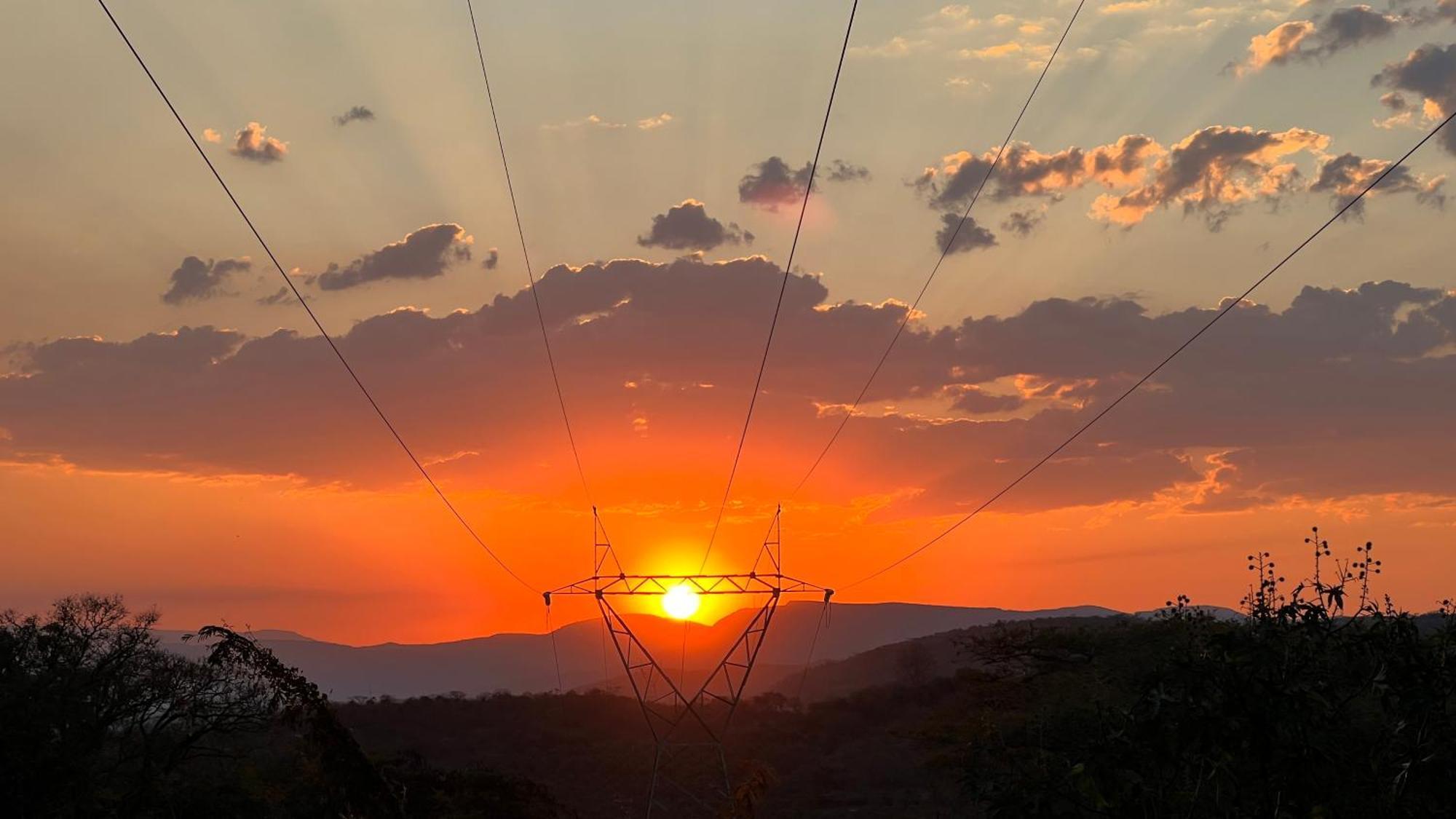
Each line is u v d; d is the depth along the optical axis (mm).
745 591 43125
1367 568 11961
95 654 44344
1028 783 11570
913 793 64750
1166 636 31500
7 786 38312
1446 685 10773
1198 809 11273
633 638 43969
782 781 74062
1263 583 12773
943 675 143750
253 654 16812
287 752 44625
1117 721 11648
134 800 41062
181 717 44406
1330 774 10734
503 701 114062
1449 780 10438
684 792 53969
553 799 53656
